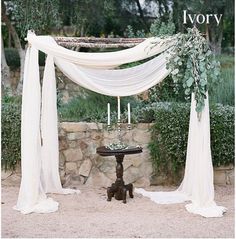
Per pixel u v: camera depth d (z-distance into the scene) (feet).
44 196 16.99
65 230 13.65
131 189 18.08
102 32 35.53
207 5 31.01
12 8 32.68
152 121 20.71
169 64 15.65
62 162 20.57
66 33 33.81
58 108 23.06
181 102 22.07
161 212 15.96
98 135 20.53
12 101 24.43
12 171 20.53
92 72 18.54
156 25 26.17
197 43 15.33
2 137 20.20
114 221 14.65
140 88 18.52
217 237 12.93
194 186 16.43
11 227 13.99
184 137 19.70
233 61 32.12
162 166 20.15
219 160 20.07
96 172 20.52
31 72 16.34
